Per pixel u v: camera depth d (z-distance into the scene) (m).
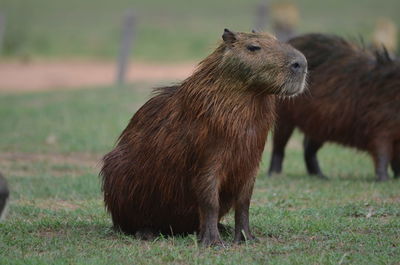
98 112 54.88
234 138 21.03
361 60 35.44
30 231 24.61
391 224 24.95
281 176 36.81
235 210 22.34
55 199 31.03
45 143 45.47
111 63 101.25
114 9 140.12
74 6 141.75
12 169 38.22
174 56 104.94
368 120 35.09
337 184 34.34
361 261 20.58
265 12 71.38
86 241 23.09
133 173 22.78
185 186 22.05
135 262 20.53
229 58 20.86
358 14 132.62
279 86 20.81
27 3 139.38
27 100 61.78
